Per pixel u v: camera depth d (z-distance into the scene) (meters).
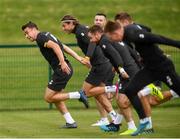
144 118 26.78
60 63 28.81
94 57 30.16
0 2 88.50
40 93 40.56
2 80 43.16
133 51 28.61
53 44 28.83
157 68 25.61
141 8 88.12
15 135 27.69
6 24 81.56
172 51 42.06
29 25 29.09
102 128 28.59
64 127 29.72
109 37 25.59
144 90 27.58
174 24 84.38
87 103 30.23
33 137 27.11
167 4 89.38
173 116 33.19
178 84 25.73
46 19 83.06
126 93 26.23
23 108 36.78
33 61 45.62
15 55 46.47
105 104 29.66
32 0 89.00
